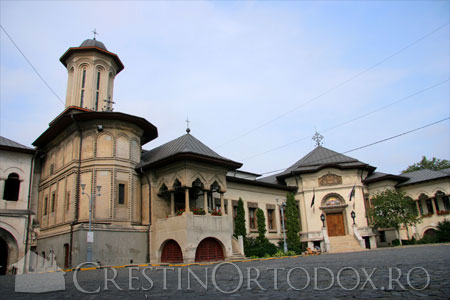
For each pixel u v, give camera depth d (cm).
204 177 2734
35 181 3338
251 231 3547
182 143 2914
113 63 3512
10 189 3059
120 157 2806
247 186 3653
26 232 2803
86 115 2745
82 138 2820
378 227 3684
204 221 2577
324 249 3531
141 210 2869
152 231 2733
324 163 4075
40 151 3300
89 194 2656
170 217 2634
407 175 4181
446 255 1562
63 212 2759
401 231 3819
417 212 3991
